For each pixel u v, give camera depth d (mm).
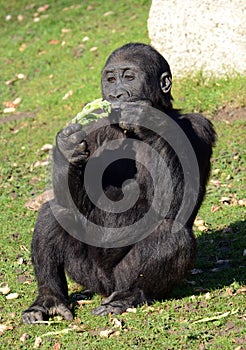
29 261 14234
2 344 11062
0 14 30781
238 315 11031
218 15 20812
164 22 21562
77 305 12078
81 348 10516
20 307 12289
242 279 12555
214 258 13773
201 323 10852
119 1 29109
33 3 31156
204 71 21359
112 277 11805
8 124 22141
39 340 10883
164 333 10633
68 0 30609
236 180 17203
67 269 11828
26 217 16594
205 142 11992
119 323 10969
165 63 12141
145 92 11758
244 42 20656
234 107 20094
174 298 11875
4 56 27203
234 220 15281
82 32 27188
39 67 25766
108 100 11711
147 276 11414
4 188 18312
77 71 24484
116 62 11836
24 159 19875
